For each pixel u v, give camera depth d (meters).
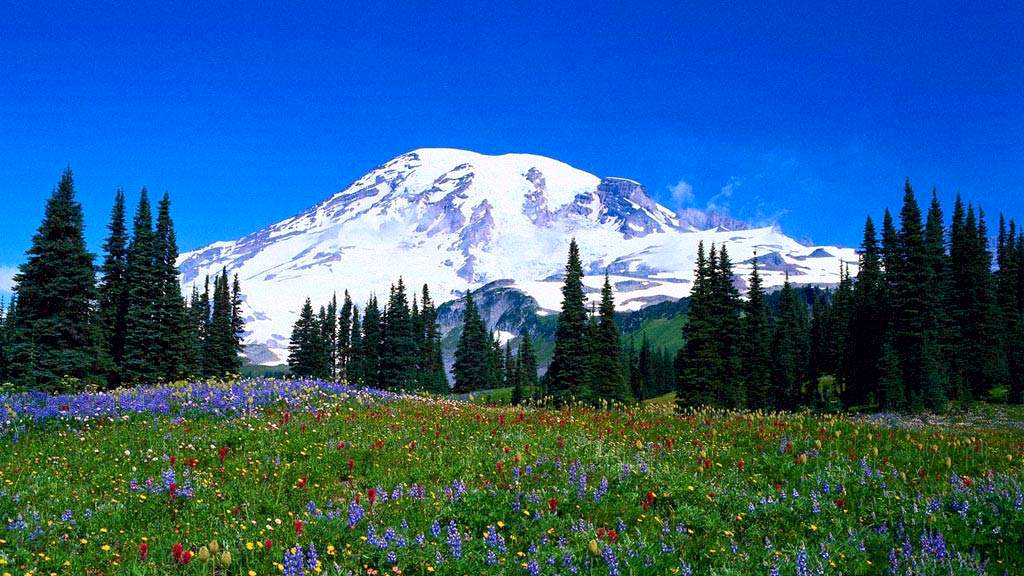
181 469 13.88
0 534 9.82
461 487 11.60
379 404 24.94
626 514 10.65
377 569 8.80
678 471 12.76
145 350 55.50
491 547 9.11
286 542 9.59
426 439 16.59
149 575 8.52
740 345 71.06
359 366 110.62
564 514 10.65
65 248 45.09
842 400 81.06
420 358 109.38
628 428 18.88
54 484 12.84
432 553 8.89
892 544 9.11
